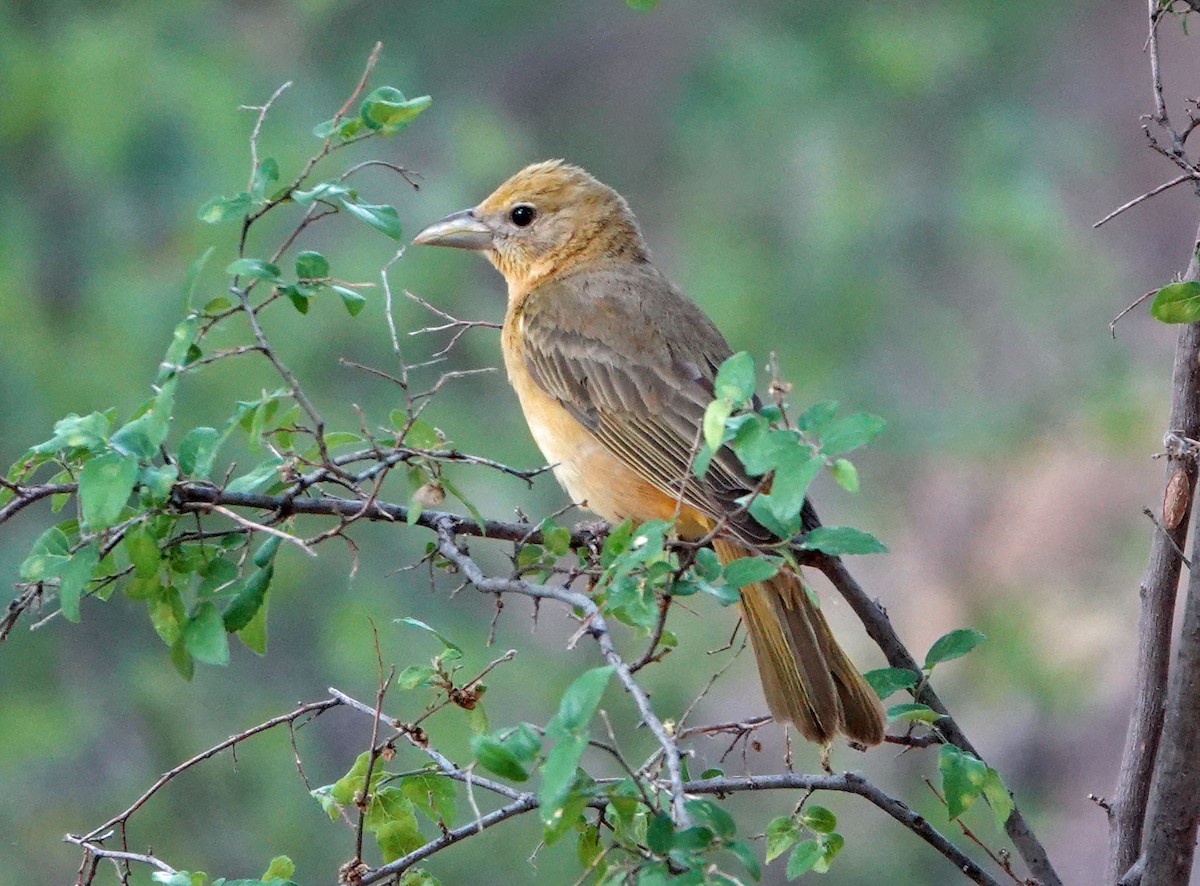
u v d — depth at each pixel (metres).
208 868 12.27
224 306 5.36
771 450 4.22
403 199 15.23
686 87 16.94
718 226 16.30
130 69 14.55
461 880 11.80
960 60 16.81
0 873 12.26
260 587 5.17
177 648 4.97
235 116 14.65
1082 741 15.55
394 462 5.29
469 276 15.02
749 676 14.62
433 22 16.91
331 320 13.91
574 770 3.83
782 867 13.02
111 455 4.72
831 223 15.93
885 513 17.36
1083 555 16.92
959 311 16.61
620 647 13.15
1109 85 18.75
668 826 4.02
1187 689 5.47
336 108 15.56
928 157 16.83
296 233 5.20
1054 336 16.84
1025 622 16.22
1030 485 17.27
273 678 13.34
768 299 15.80
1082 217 18.66
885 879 13.05
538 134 17.28
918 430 16.09
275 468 5.22
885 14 17.02
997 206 16.23
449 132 16.12
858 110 16.61
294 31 16.14
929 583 17.05
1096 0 18.75
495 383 14.60
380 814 5.41
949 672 16.03
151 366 13.95
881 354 16.34
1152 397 17.06
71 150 14.49
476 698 5.24
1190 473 6.18
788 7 17.14
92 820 12.57
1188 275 6.09
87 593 5.36
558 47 17.48
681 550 4.94
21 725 12.61
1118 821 6.33
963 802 5.43
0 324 13.77
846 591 6.43
